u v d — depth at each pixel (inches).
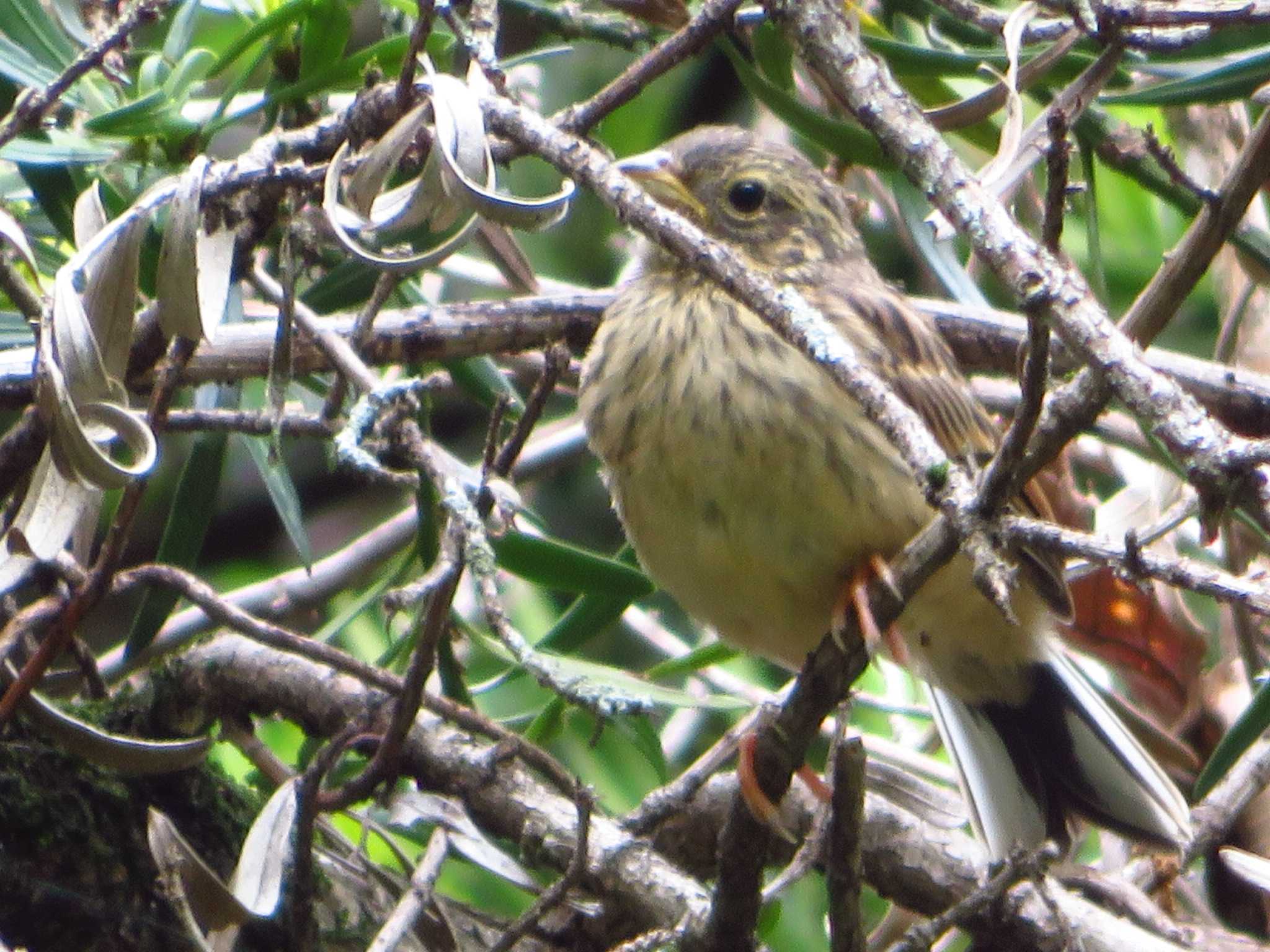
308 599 363.9
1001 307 419.5
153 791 307.3
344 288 319.3
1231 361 380.8
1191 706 394.9
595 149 255.8
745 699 354.6
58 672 322.0
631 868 299.1
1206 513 167.3
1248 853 360.2
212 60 303.0
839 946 241.1
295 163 245.4
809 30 203.2
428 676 272.5
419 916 288.7
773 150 361.1
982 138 346.3
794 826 331.9
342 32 298.2
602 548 444.8
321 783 290.4
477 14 240.1
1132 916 323.3
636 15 319.6
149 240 303.3
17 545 246.8
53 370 218.4
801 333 192.2
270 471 305.9
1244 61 297.7
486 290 426.0
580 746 387.9
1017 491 189.5
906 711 363.9
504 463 254.7
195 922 255.9
